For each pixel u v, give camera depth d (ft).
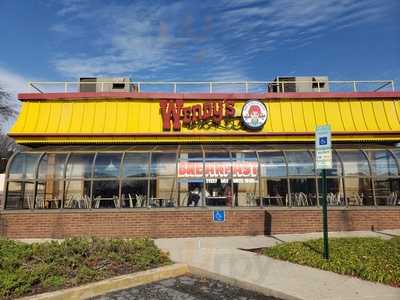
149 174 52.47
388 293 24.26
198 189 52.19
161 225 49.65
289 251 35.53
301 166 53.62
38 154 53.01
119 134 59.82
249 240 46.19
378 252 33.35
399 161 54.03
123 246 33.19
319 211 51.31
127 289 26.63
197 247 41.32
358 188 53.62
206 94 62.59
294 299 23.82
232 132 61.00
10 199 50.42
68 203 51.39
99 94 62.08
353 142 62.54
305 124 61.72
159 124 61.57
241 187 52.60
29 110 61.31
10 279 23.95
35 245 32.53
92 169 52.54
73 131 60.03
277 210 51.01
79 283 25.52
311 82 67.77
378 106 63.21
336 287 25.62
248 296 25.30
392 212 52.01
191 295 25.40
